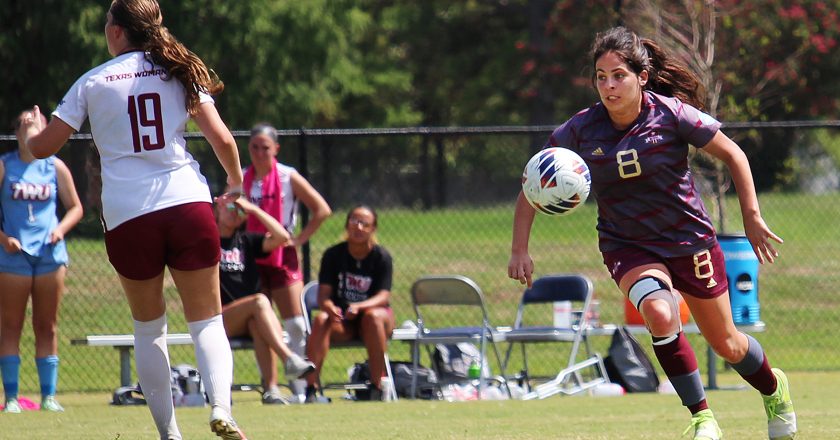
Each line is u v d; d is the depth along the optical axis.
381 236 71.00
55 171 32.59
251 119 95.94
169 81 18.64
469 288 37.25
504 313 53.09
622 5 67.00
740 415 27.64
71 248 52.16
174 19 88.69
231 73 94.25
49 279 32.31
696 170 55.84
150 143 18.44
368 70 141.50
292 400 34.62
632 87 18.73
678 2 69.00
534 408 30.97
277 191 36.12
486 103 148.75
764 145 65.62
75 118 18.52
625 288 19.16
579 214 77.44
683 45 67.62
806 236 75.25
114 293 50.47
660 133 19.03
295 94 98.94
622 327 38.16
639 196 19.17
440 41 150.75
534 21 125.50
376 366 35.25
